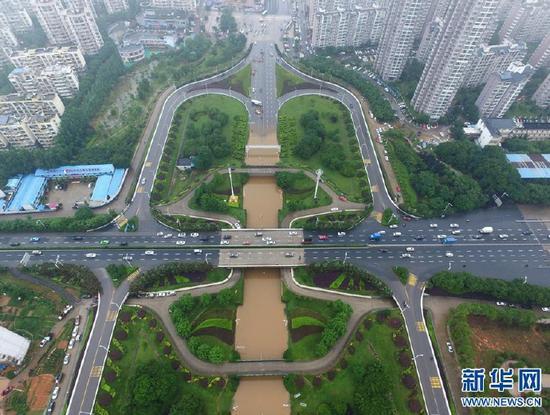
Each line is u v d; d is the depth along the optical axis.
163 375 186.38
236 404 189.38
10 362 198.50
